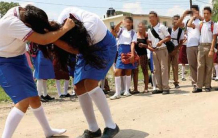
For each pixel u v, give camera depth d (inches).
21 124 209.0
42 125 166.1
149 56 331.0
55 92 380.2
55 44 145.8
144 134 162.6
